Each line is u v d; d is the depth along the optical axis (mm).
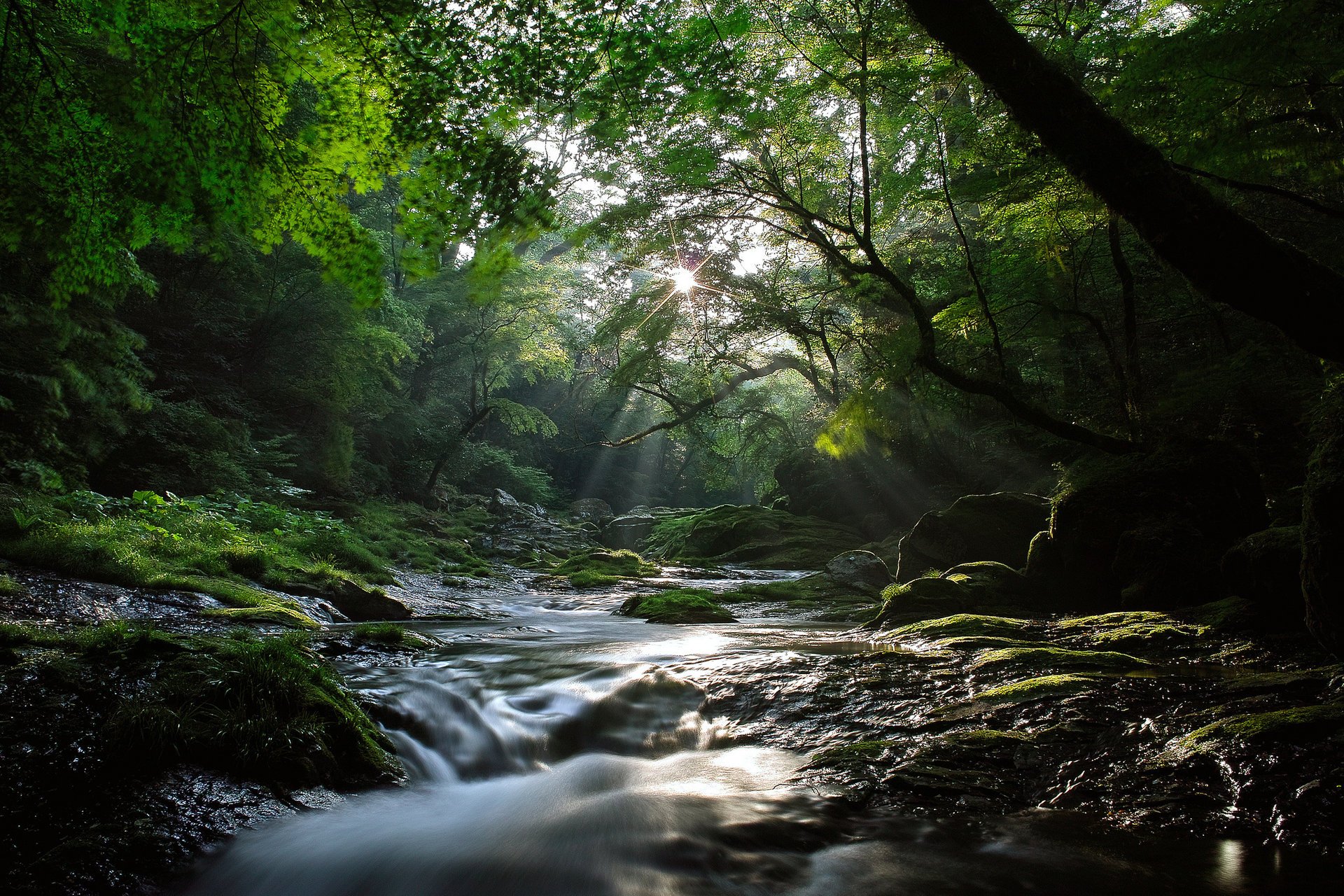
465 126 3771
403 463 28922
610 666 6535
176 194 3715
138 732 4145
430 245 3895
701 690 5953
